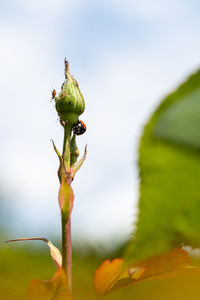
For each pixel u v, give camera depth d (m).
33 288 0.27
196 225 0.17
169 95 0.19
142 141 0.18
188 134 0.17
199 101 0.18
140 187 0.18
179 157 0.17
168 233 0.17
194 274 0.25
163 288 0.26
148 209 0.18
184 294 0.25
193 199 0.17
